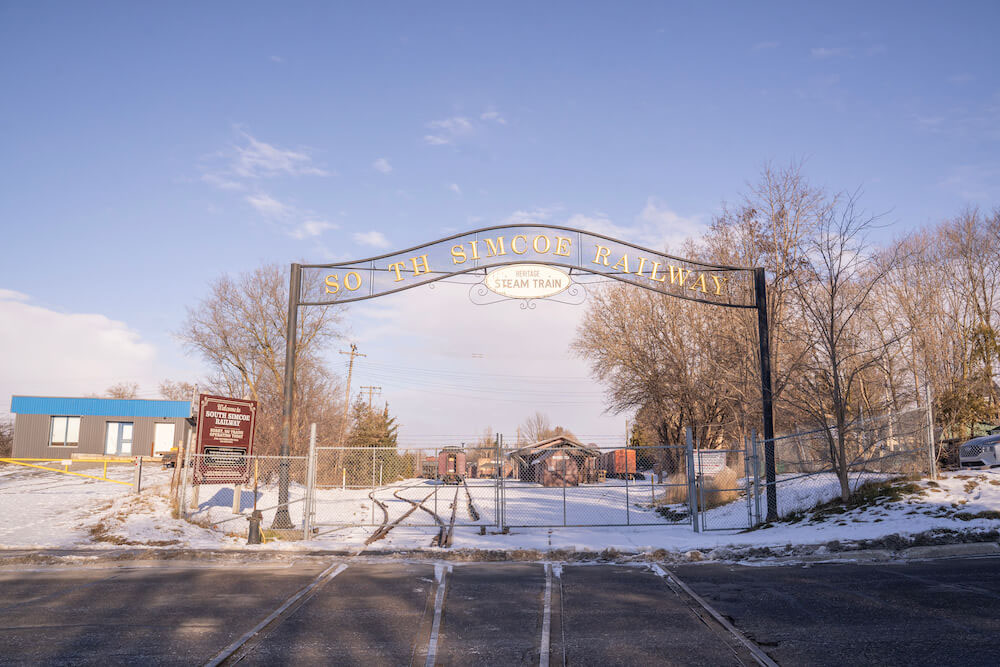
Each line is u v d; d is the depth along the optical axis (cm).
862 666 632
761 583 1035
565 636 771
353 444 6216
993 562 1097
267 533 1653
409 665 669
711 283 2002
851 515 1495
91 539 1539
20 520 1812
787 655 674
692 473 1681
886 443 1939
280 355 4759
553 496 3412
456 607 923
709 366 3931
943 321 3691
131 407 4091
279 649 721
